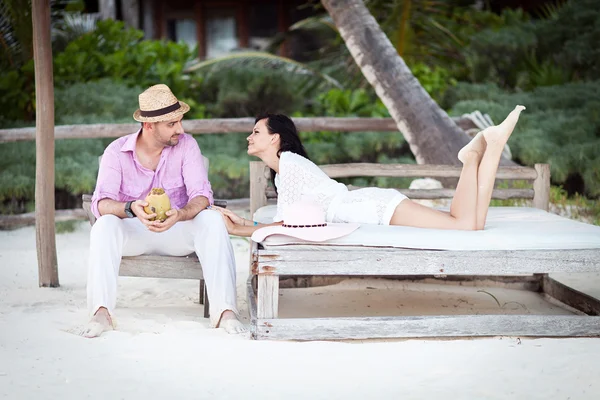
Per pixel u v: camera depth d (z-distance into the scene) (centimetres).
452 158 816
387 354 393
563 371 364
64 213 834
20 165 910
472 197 460
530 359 384
